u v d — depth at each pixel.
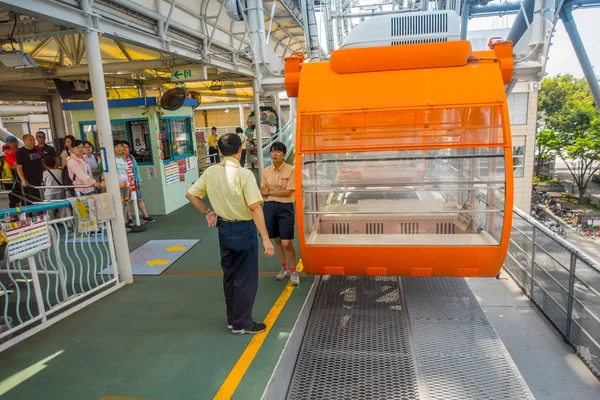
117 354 3.64
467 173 4.65
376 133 3.87
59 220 4.48
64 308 4.68
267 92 5.47
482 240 3.86
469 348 3.79
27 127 21.77
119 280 5.42
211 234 7.75
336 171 4.49
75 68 8.31
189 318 4.34
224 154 3.62
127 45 8.98
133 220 8.65
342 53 3.90
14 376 3.35
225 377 3.21
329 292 5.01
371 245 3.84
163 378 3.24
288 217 4.94
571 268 4.20
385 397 3.22
